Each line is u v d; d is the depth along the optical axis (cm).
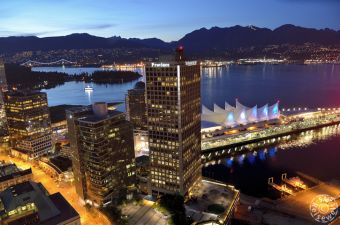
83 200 19425
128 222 16525
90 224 17238
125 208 17975
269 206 18600
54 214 15062
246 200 19925
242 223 17138
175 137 17588
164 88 17162
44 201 15450
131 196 18950
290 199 19312
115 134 18525
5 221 14350
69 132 19000
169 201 17362
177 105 16950
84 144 17988
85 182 19150
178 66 16362
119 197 18825
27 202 14888
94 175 18175
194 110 19162
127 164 19875
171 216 16375
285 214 17725
